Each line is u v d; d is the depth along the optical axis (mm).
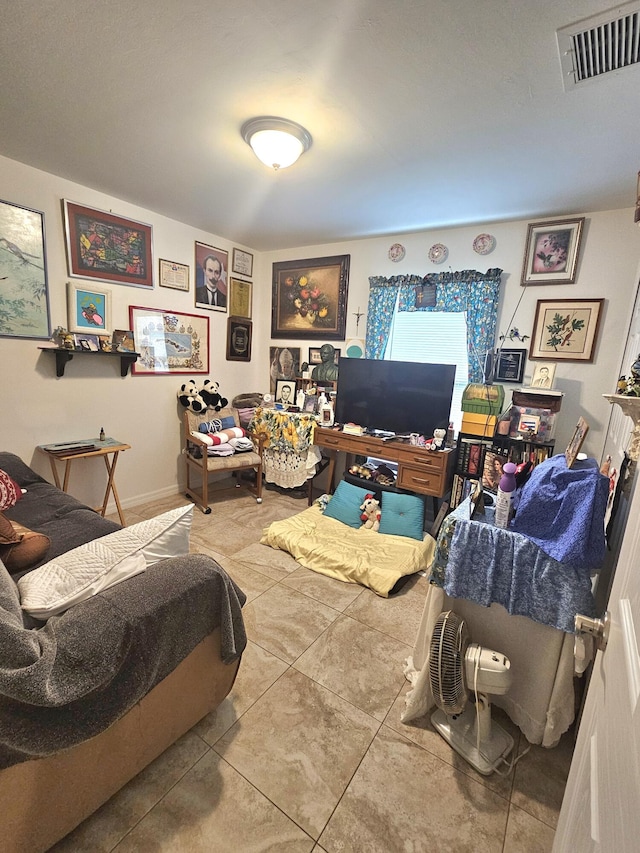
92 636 998
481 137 1803
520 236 2824
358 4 1132
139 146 2057
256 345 4332
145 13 1208
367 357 3492
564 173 2086
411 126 1746
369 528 2961
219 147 2031
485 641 1521
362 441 3209
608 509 1667
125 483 3324
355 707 1574
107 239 2850
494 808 1240
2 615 884
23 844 962
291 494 3881
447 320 3213
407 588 2418
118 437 3191
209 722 1479
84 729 976
